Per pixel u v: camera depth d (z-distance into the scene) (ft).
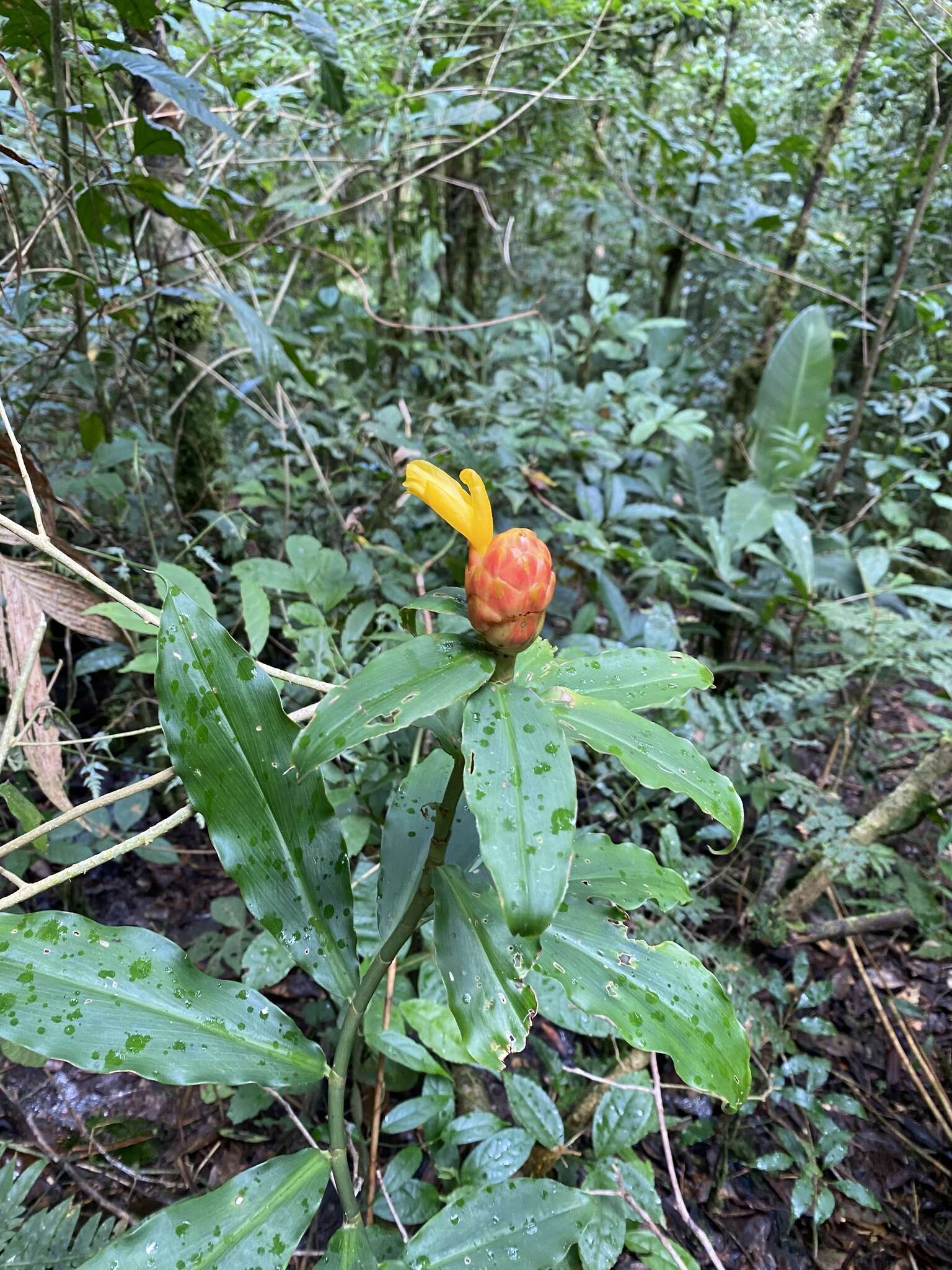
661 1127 2.12
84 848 2.78
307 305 5.36
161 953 1.67
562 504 4.71
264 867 1.75
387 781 2.80
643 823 3.52
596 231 7.50
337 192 4.89
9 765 2.42
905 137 4.41
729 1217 2.38
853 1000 3.07
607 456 4.45
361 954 2.39
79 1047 1.54
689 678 1.57
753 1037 2.55
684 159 5.23
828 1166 2.38
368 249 5.33
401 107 4.03
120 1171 2.28
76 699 3.46
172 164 3.24
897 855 3.31
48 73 2.74
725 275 6.63
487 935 1.61
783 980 2.95
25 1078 2.49
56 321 3.59
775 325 4.77
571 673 1.57
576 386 5.89
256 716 1.73
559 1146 2.22
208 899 3.06
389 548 3.51
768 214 4.69
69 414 3.96
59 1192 2.23
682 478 5.03
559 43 4.53
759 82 4.80
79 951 1.62
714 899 3.01
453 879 1.67
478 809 1.28
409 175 4.30
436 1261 1.74
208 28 2.63
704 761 1.42
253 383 3.74
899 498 4.85
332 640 2.84
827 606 3.65
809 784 3.11
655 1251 2.10
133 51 2.26
